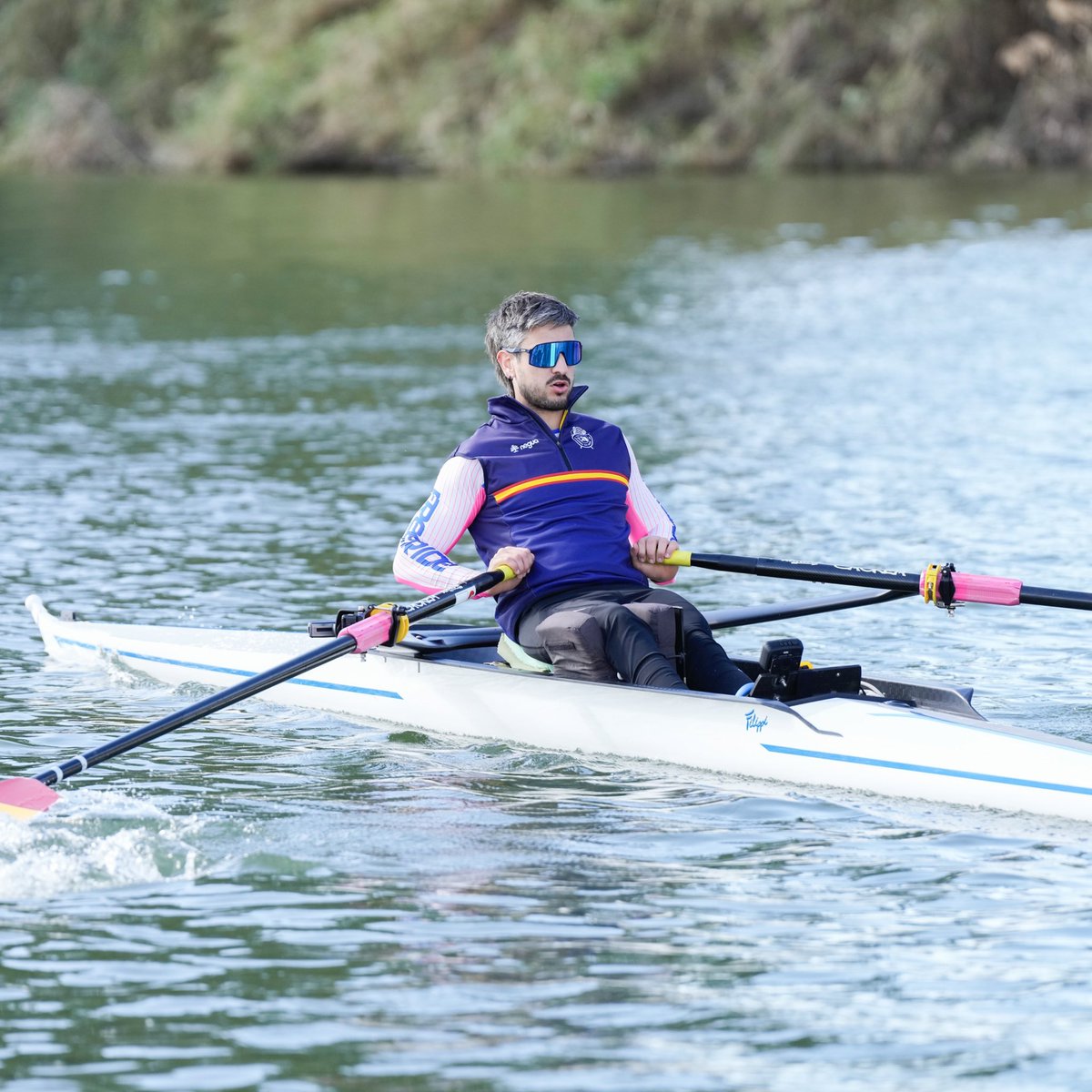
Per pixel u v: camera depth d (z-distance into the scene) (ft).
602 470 77.61
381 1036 47.67
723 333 210.59
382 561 108.27
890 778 68.54
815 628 94.79
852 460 139.74
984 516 119.96
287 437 149.07
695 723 72.43
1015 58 451.94
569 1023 48.39
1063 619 96.22
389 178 493.77
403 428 152.97
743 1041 47.24
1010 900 57.16
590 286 254.27
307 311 232.12
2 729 78.07
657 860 61.21
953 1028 47.88
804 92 467.52
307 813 66.64
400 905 56.90
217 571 105.81
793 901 57.21
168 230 347.36
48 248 316.19
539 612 76.64
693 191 415.44
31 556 109.70
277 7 548.72
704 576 106.32
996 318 217.36
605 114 479.82
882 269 266.36
